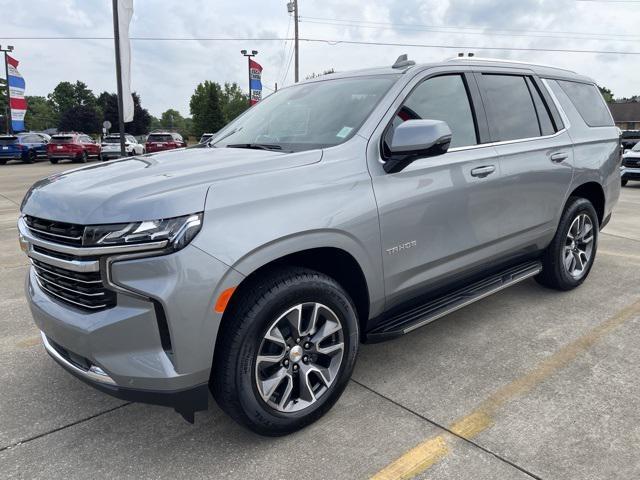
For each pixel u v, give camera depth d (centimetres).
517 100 413
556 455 257
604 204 505
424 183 319
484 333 402
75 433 285
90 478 249
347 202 280
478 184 354
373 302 306
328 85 375
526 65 442
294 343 272
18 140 2808
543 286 498
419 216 317
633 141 2286
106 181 260
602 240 730
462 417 291
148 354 236
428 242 327
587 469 247
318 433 279
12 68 3409
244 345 248
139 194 235
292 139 325
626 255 635
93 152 3120
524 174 394
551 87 455
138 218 225
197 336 234
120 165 304
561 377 333
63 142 2827
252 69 2783
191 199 233
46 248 250
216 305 236
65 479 248
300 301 265
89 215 231
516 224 396
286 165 272
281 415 268
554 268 462
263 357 259
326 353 283
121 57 1457
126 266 228
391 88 328
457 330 409
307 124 335
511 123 399
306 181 270
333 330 283
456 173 340
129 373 236
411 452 262
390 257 305
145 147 3256
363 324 316
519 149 394
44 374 351
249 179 254
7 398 320
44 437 281
